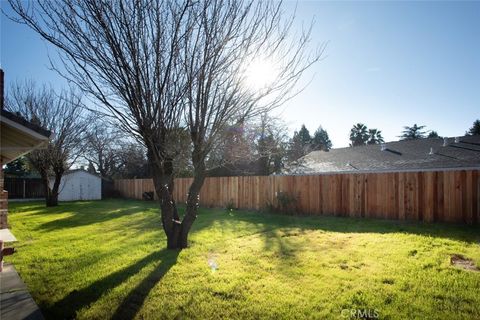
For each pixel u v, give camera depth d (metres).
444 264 4.57
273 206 12.29
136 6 5.06
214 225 9.16
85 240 7.50
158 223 10.03
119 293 4.04
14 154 6.51
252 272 4.61
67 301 3.88
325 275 4.33
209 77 5.73
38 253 6.27
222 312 3.42
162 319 3.33
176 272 4.75
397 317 3.10
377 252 5.33
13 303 3.83
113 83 5.23
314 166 21.50
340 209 10.62
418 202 8.77
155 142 5.62
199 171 6.46
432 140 19.91
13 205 19.73
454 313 3.12
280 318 3.24
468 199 7.86
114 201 21.67
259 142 15.73
